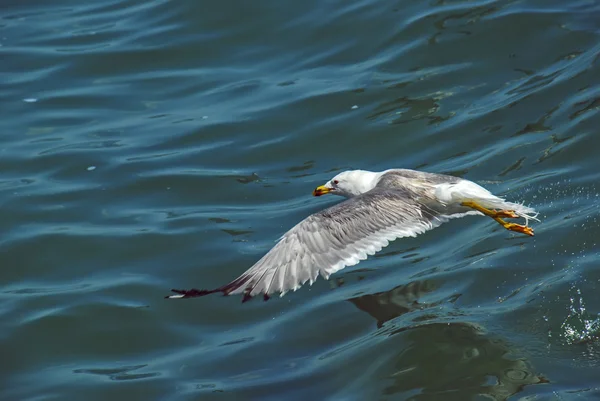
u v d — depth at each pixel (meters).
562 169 15.14
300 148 16.83
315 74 18.52
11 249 14.66
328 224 9.11
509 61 17.86
